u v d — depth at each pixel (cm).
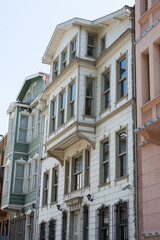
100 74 1969
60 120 2155
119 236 1572
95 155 1861
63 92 2181
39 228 2367
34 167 2742
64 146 2130
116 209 1609
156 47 1402
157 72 1361
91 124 1894
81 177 1970
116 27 1933
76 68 1997
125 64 1783
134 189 1508
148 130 1294
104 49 1997
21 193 2769
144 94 1426
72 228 1978
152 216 1332
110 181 1692
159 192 1319
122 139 1697
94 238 1717
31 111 2994
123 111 1700
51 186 2325
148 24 1495
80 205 1905
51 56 2470
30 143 2891
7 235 3098
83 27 2088
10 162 2848
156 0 1477
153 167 1377
